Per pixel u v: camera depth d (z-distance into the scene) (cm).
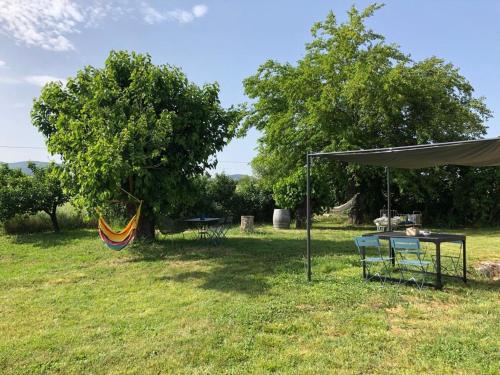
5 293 734
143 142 1016
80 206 1071
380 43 2030
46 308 637
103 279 827
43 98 1141
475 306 605
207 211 2133
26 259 1086
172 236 1429
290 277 796
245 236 1511
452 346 460
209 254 1078
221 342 485
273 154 2158
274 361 429
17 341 502
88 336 514
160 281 797
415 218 1952
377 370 407
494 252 1127
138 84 1113
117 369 423
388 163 902
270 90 2223
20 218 1543
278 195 1975
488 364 416
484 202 2000
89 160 934
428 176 1970
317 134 1947
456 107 2047
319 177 1931
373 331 509
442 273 819
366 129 1994
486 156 754
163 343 483
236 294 684
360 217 2197
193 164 1184
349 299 644
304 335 499
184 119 1141
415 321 546
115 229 1590
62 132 1047
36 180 1517
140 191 1098
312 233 1648
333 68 1989
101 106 1082
